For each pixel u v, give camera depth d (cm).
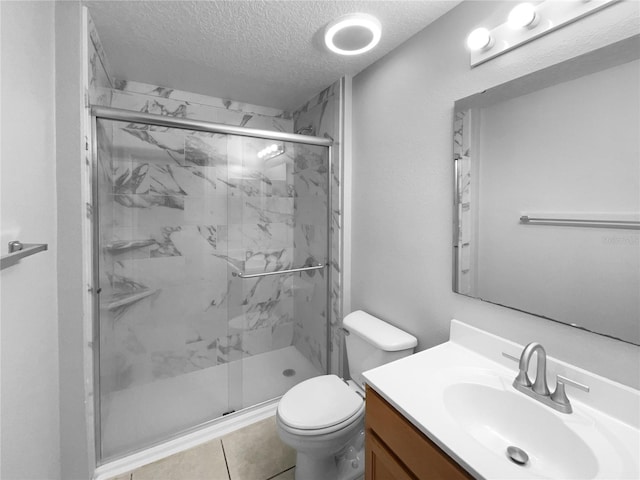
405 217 159
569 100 92
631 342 81
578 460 78
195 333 183
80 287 128
